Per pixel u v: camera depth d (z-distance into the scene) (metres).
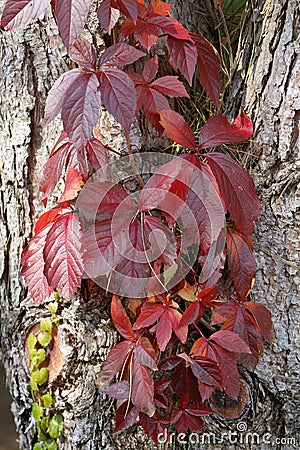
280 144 1.30
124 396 1.28
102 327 1.33
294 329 1.33
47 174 1.27
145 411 1.26
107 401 1.34
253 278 1.29
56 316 1.33
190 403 1.34
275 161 1.31
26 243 1.38
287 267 1.32
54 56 1.32
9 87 1.34
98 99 1.15
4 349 1.47
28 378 1.37
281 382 1.34
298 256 1.32
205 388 1.27
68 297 1.25
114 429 1.30
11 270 1.40
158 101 1.25
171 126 1.22
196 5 1.39
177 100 1.37
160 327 1.26
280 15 1.30
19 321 1.38
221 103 1.37
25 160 1.35
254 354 1.29
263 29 1.33
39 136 1.35
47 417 1.37
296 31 1.29
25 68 1.33
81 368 1.32
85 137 1.15
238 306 1.29
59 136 1.33
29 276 1.29
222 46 1.40
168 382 1.30
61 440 1.37
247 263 1.27
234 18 1.42
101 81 1.16
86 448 1.35
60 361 1.33
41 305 1.36
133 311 1.32
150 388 1.26
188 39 1.23
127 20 1.23
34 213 1.37
